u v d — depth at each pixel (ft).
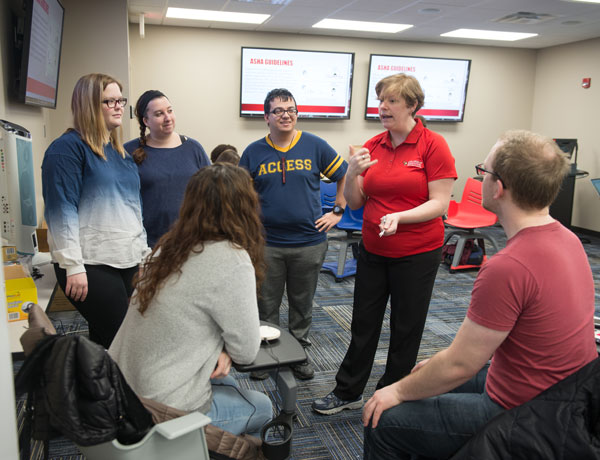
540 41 21.24
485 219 14.40
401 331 6.29
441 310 11.46
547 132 23.11
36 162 11.31
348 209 13.35
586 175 21.09
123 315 6.12
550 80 22.74
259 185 7.47
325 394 7.53
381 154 6.24
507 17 17.06
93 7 13.97
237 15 17.49
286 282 8.04
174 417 3.47
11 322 5.34
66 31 13.93
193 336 3.74
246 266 3.76
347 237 13.51
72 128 5.78
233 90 20.40
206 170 3.88
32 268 7.03
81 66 14.16
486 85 23.03
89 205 5.74
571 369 3.59
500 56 22.94
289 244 7.53
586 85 20.76
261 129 21.06
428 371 3.90
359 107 21.84
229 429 4.07
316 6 15.98
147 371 3.73
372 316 6.56
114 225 5.88
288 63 20.42
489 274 3.57
